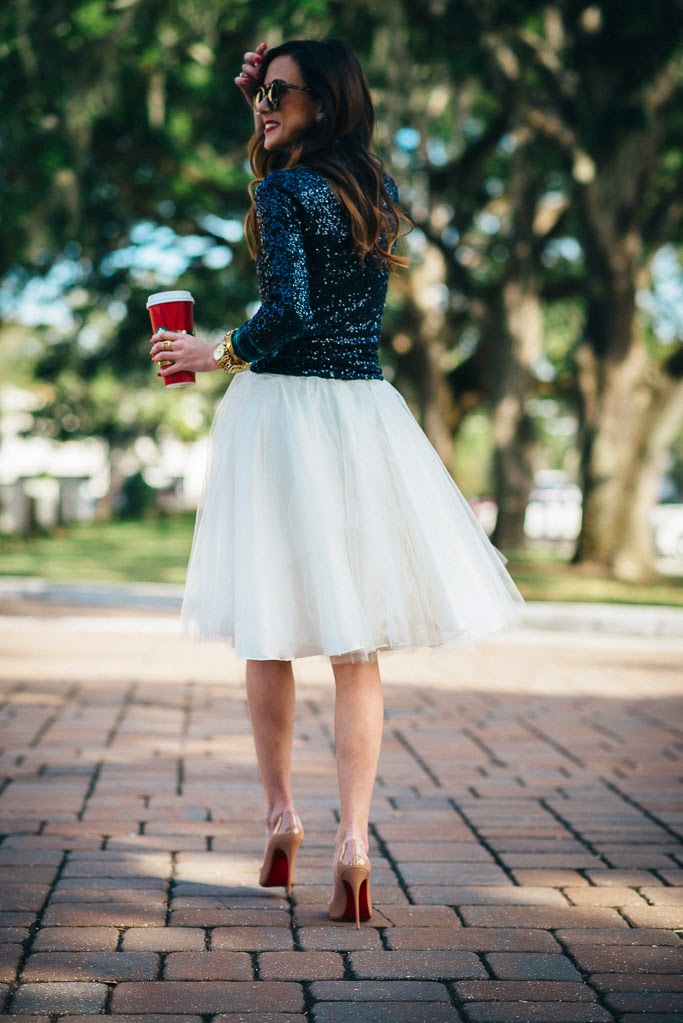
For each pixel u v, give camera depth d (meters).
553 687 7.07
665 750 5.27
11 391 47.09
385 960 2.74
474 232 22.38
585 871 3.46
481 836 3.83
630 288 15.62
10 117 13.12
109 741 5.18
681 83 14.83
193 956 2.74
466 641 2.98
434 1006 2.48
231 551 2.96
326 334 2.95
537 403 33.59
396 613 2.88
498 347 20.39
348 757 2.97
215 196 16.73
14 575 15.29
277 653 2.81
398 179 15.43
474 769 4.82
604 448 16.31
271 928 2.94
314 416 2.90
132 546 24.19
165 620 9.73
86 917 2.99
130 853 3.56
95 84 12.92
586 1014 2.45
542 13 13.59
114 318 21.33
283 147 3.05
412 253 19.30
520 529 21.83
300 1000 2.50
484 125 19.55
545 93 14.95
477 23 13.55
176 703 6.19
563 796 4.39
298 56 2.98
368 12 14.59
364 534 2.87
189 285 18.12
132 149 15.66
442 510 3.03
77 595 11.91
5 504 27.27
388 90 13.58
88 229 16.31
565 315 26.55
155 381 27.33
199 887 3.26
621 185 15.13
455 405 22.75
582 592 13.64
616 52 12.93
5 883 3.24
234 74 14.48
